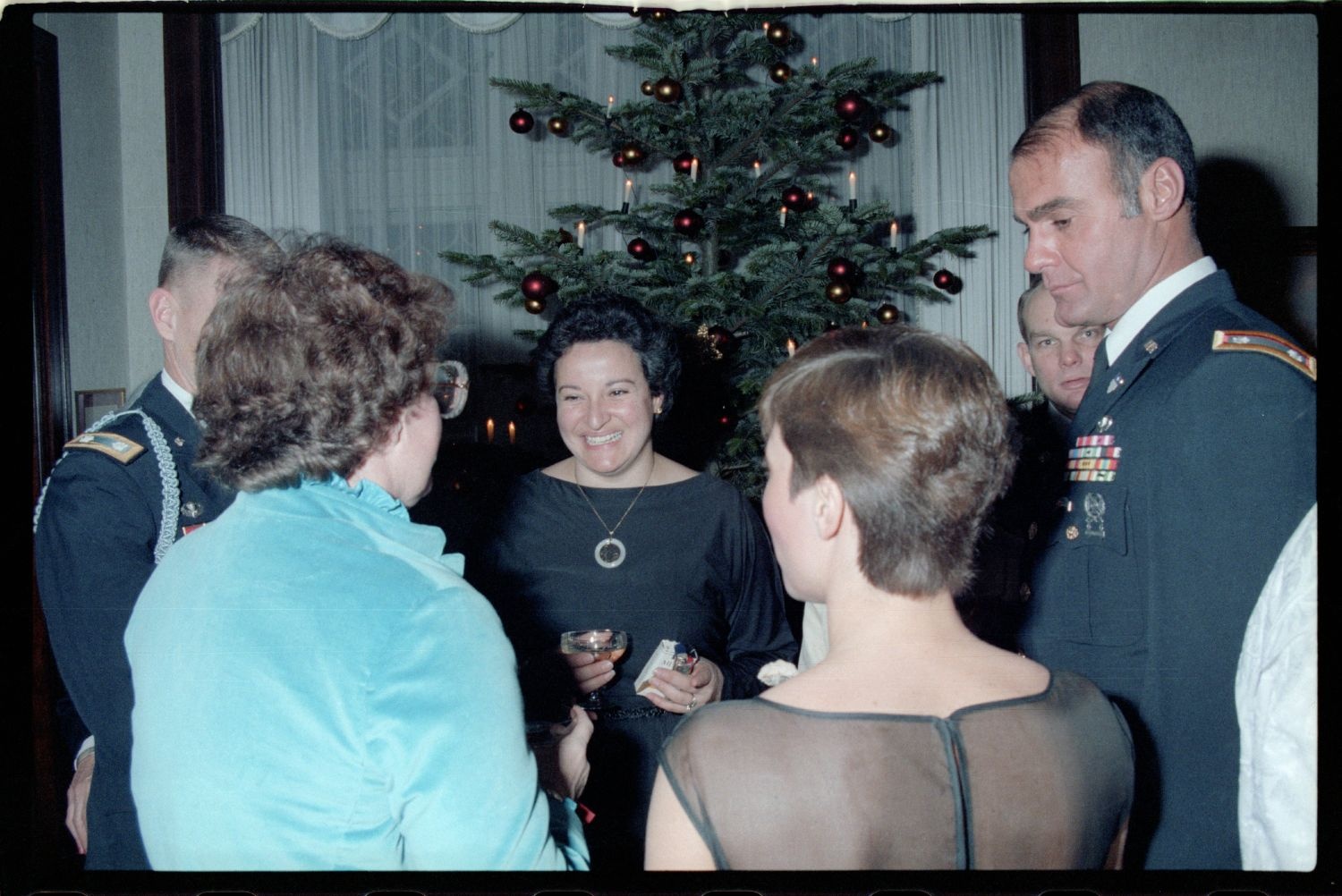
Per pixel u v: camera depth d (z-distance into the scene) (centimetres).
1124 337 152
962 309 374
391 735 76
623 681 175
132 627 86
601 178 384
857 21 372
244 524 85
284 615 79
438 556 90
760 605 188
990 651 84
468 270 380
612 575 180
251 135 380
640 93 383
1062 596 150
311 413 84
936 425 78
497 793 77
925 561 79
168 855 77
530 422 369
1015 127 374
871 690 78
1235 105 361
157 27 366
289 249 93
